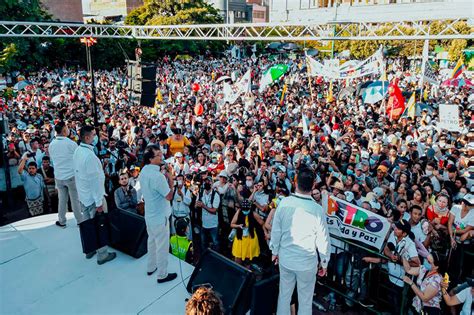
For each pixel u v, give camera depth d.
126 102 19.22
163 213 4.46
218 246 7.83
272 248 3.93
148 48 39.53
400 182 8.43
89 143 4.93
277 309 3.98
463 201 6.71
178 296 4.36
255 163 9.61
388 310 5.79
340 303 6.25
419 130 12.88
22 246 5.44
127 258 5.15
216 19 51.72
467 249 6.82
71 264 5.00
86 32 15.16
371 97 17.44
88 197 4.92
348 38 11.65
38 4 22.66
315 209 3.68
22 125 13.95
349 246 5.99
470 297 5.12
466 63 36.72
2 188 10.36
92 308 4.15
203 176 8.05
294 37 12.62
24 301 4.28
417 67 40.28
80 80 26.36
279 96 22.12
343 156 10.37
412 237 5.45
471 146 10.68
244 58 48.53
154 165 4.33
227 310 3.82
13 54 21.25
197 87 22.97
